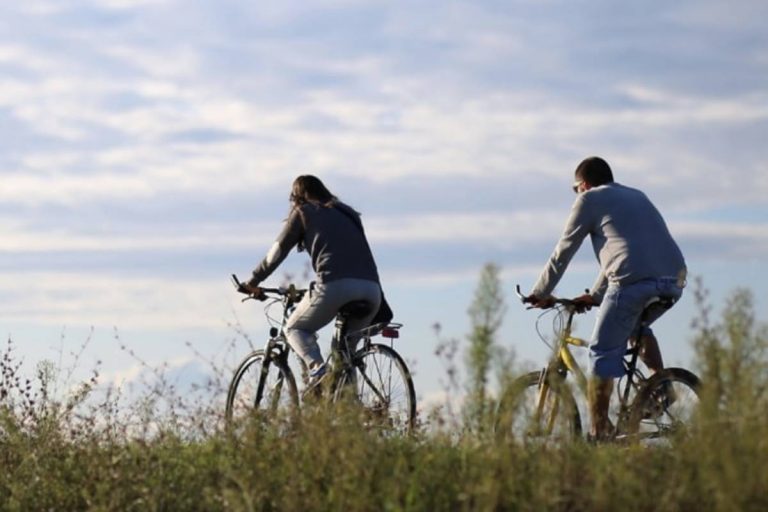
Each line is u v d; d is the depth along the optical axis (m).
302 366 14.20
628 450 10.46
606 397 12.18
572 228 12.73
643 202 12.73
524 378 12.24
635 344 12.43
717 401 8.95
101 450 11.86
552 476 9.15
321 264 14.20
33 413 12.84
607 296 12.47
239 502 9.96
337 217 14.37
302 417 10.84
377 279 14.38
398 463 9.64
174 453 11.62
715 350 9.08
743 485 8.45
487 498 8.94
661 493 9.07
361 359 13.93
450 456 9.97
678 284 12.55
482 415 9.52
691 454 9.17
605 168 12.98
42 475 11.80
